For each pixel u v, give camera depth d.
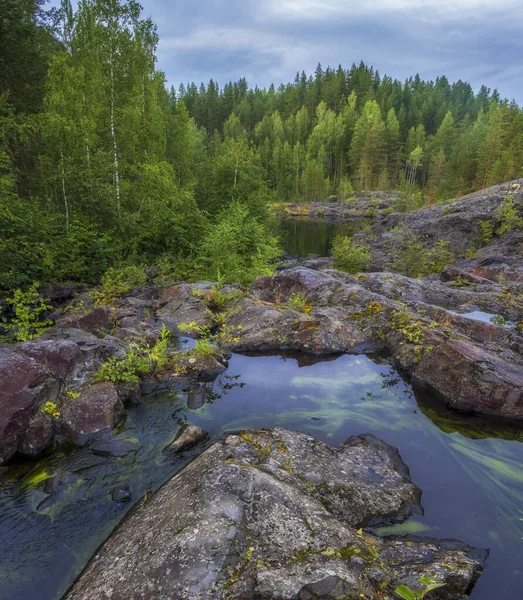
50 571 3.83
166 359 8.11
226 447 5.08
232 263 19.17
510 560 3.83
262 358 9.02
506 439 6.09
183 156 31.92
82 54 22.02
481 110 111.31
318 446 5.38
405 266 24.12
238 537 3.55
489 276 18.58
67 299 15.72
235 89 143.75
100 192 19.33
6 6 19.34
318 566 3.26
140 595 3.13
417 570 3.41
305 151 97.88
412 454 5.67
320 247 37.88
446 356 7.46
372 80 132.62
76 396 6.33
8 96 19.58
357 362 8.80
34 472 5.21
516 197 30.28
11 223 15.12
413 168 87.12
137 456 5.55
